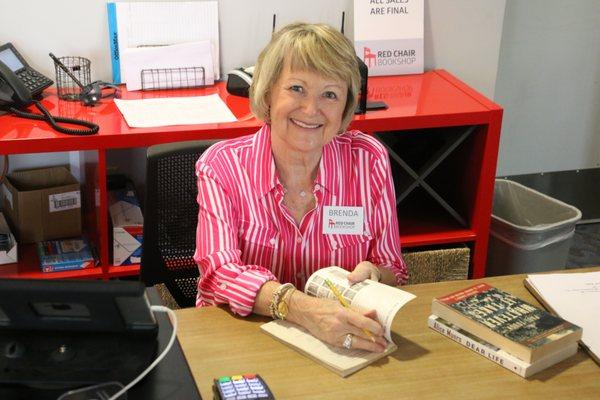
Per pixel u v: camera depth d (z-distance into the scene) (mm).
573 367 1380
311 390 1288
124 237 2488
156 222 1817
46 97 2609
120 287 1029
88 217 2721
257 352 1398
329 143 1734
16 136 2252
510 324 1421
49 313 1077
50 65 2697
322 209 1732
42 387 1047
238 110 2566
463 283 1690
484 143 2670
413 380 1323
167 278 1880
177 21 2754
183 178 1813
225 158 1714
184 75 2760
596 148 3818
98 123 2393
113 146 2314
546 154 3785
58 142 2270
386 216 1784
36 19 2619
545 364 1366
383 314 1402
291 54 1553
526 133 3717
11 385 1048
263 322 1506
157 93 2717
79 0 2635
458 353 1409
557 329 1403
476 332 1426
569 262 3479
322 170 1705
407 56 3012
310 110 1567
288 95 1574
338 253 1763
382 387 1302
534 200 3088
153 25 2732
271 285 1518
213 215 1659
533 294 1646
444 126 2643
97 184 2416
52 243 2562
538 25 3494
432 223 2861
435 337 1461
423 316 1537
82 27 2678
